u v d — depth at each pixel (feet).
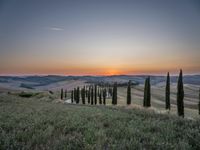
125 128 25.32
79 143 19.16
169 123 30.50
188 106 451.12
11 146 17.57
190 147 18.92
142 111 54.34
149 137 21.77
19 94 304.30
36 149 17.89
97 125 27.48
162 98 570.05
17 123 28.14
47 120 30.60
